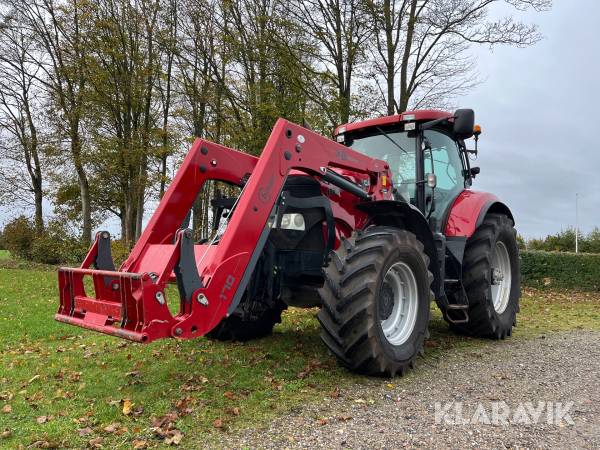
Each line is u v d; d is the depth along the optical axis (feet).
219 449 8.70
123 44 55.52
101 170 60.13
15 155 72.95
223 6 45.78
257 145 45.09
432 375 13.16
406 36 42.83
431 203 16.66
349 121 43.62
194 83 50.37
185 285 10.25
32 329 19.60
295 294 14.69
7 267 53.47
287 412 10.37
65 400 11.19
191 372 13.24
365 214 14.97
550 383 12.57
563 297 35.29
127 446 8.84
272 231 13.47
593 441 9.14
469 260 17.56
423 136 16.94
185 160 13.87
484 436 9.29
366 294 11.96
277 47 43.24
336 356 12.44
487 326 17.65
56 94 60.34
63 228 60.13
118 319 10.53
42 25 61.31
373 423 9.84
